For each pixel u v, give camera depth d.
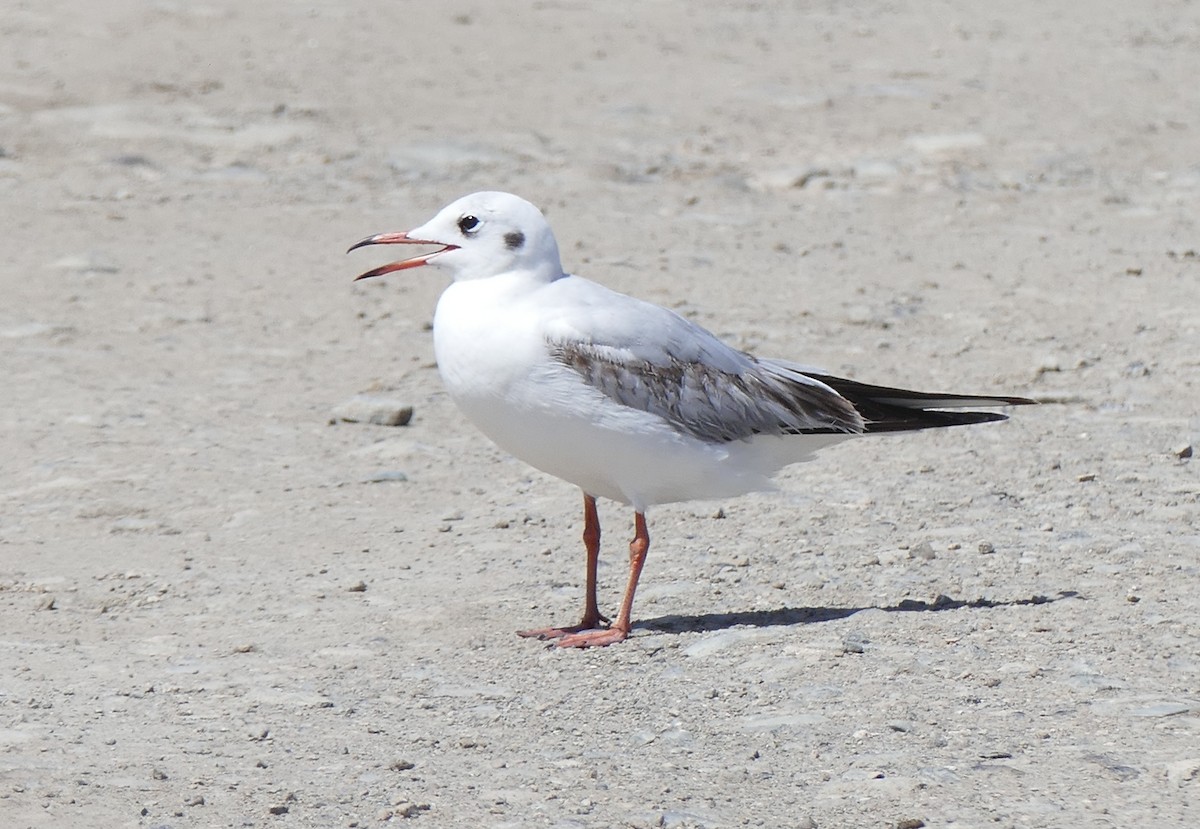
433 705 9.36
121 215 22.78
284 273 20.69
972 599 10.86
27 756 8.56
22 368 17.14
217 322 18.88
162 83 28.16
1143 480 13.54
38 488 13.86
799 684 9.45
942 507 13.01
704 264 20.98
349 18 33.28
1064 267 20.86
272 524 13.10
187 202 23.52
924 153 26.27
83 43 30.12
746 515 13.02
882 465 14.19
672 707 9.23
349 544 12.65
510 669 9.95
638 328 10.22
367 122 27.12
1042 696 9.10
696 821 7.69
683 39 33.41
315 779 8.29
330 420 15.70
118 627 10.91
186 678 9.88
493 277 10.31
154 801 7.99
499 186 24.47
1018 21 36.44
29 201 23.22
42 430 15.30
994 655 9.76
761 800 7.93
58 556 12.36
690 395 10.24
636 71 30.73
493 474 14.39
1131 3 38.78
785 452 10.73
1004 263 21.14
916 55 32.59
